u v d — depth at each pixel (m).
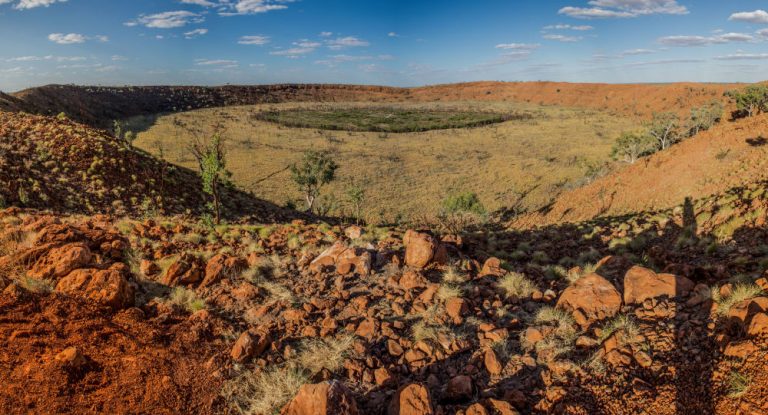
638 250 11.62
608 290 5.82
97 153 33.66
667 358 4.07
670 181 24.95
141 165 36.38
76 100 139.62
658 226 13.84
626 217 19.59
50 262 6.44
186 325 5.55
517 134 125.44
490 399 3.99
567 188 58.22
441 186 65.94
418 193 62.25
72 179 29.28
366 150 99.12
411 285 7.14
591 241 13.80
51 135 34.28
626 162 60.16
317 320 5.95
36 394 3.86
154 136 104.69
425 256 8.12
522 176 69.44
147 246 8.95
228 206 36.91
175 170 42.00
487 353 4.85
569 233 16.48
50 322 5.02
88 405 3.87
